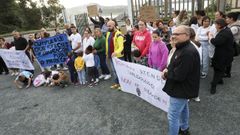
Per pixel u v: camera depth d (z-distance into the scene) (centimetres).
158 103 425
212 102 426
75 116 444
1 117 488
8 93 645
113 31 513
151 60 433
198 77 268
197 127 352
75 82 645
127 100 484
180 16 652
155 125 373
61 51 768
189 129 349
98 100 505
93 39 671
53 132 395
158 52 411
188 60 250
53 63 786
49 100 548
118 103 475
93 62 598
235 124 350
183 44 256
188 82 264
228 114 380
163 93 400
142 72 439
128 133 361
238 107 398
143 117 404
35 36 937
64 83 633
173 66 264
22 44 767
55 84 636
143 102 464
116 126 387
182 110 304
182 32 251
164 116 398
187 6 891
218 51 434
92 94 547
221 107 404
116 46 511
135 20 1073
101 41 608
